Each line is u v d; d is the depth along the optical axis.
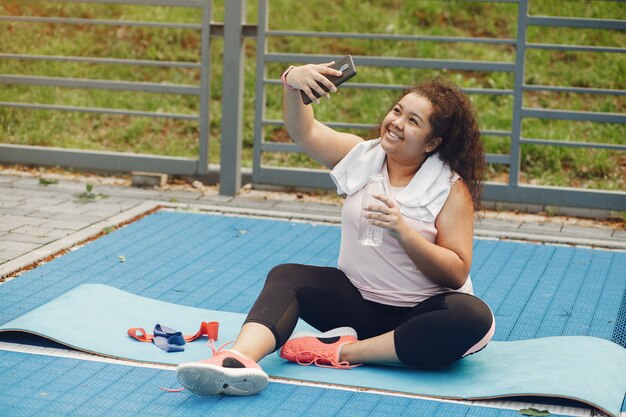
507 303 6.23
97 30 12.37
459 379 4.83
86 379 4.73
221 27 8.88
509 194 8.58
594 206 8.44
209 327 5.21
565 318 5.96
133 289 6.23
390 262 4.89
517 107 8.45
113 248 7.12
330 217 8.24
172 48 12.11
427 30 12.03
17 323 5.21
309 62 8.81
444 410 4.51
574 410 4.53
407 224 4.64
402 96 4.96
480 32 11.99
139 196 8.77
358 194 4.94
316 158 5.16
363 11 12.30
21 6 12.63
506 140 10.53
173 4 8.91
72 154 9.29
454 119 4.82
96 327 5.31
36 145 10.70
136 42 12.21
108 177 9.42
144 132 11.07
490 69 8.51
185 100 11.52
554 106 11.16
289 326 4.78
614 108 11.09
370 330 5.04
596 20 8.28
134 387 4.66
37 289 6.11
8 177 9.19
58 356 4.99
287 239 7.59
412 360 4.81
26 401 4.45
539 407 4.56
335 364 4.93
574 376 4.69
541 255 7.37
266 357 5.09
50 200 8.40
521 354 5.12
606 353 5.05
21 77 9.31
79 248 7.07
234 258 7.03
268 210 8.44
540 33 11.93
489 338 4.78
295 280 4.91
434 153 4.89
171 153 10.72
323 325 5.05
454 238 4.80
